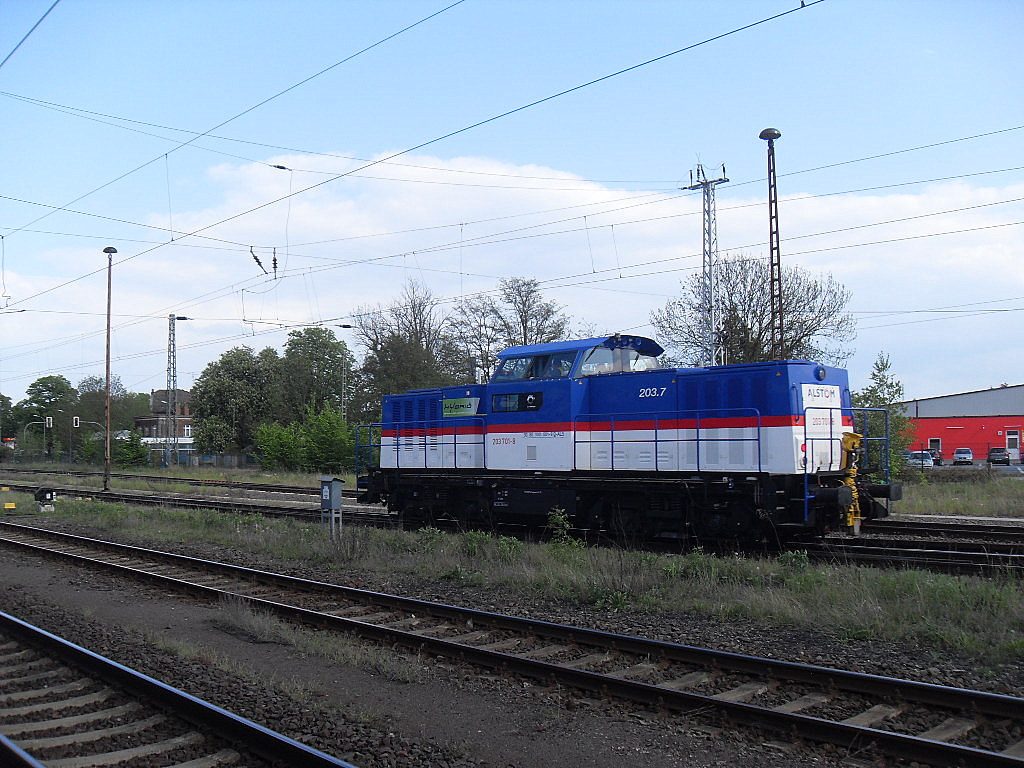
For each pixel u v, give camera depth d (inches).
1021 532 662.5
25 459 3336.6
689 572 490.9
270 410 2748.5
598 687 305.9
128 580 556.1
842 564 519.5
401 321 2266.2
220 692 303.0
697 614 421.4
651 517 644.1
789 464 568.1
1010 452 2268.7
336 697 302.8
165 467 2338.8
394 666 332.8
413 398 834.8
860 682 293.3
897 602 399.2
